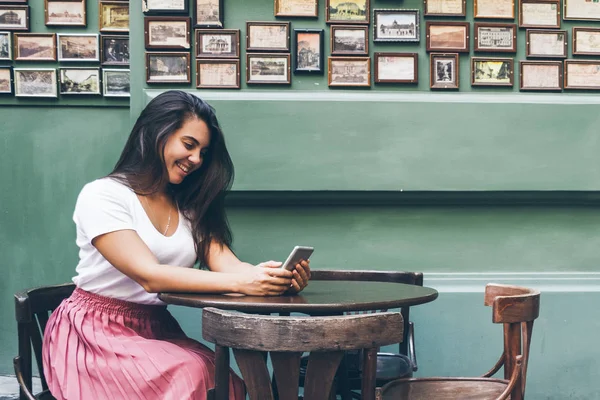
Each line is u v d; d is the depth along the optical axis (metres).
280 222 3.24
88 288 2.01
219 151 2.25
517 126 3.24
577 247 3.33
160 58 3.16
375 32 3.21
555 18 3.28
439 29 3.23
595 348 3.26
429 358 3.22
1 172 3.53
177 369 1.80
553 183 3.25
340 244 3.26
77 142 3.53
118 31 3.49
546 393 3.26
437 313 3.23
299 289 2.01
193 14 3.16
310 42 3.19
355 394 2.54
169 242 2.11
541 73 3.28
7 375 3.54
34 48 3.47
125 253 1.90
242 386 1.90
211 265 2.29
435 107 3.21
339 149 3.19
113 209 1.95
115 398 1.83
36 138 3.52
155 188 2.09
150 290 1.90
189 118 2.08
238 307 1.71
